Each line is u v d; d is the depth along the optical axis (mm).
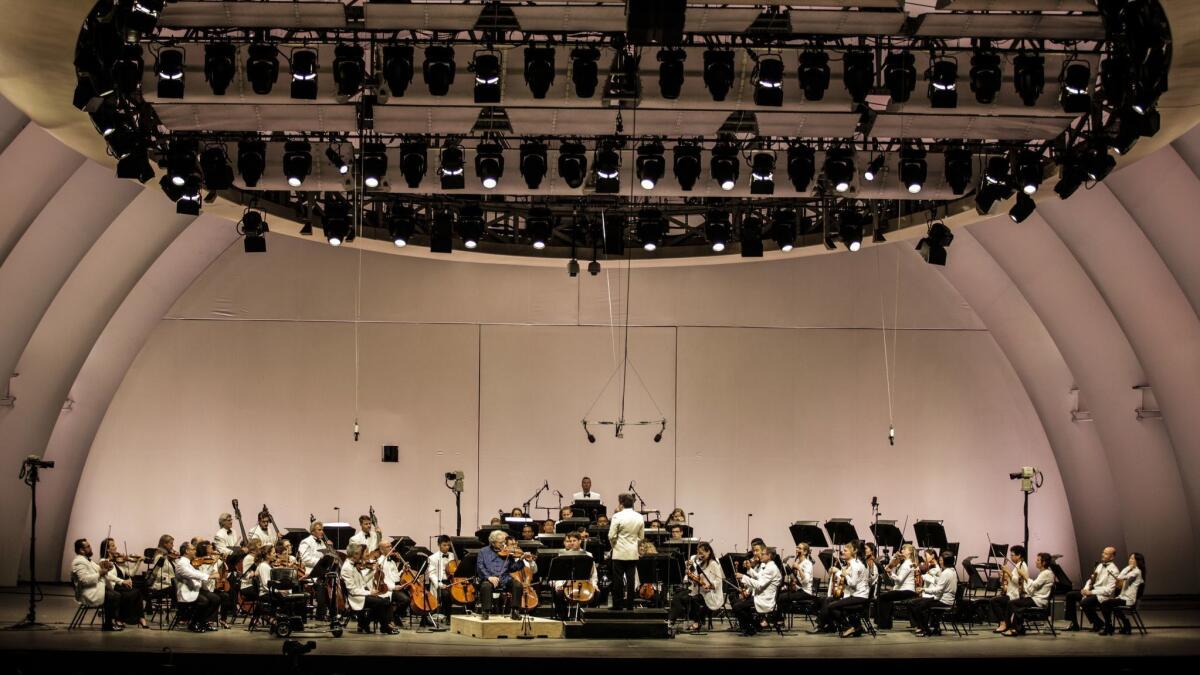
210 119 15305
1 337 19906
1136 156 15625
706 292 25250
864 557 18031
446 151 16562
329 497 24500
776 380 25109
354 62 13977
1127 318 20312
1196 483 20422
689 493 24859
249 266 24812
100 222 19875
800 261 25297
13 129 16359
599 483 24828
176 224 21859
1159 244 18406
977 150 16922
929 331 25234
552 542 19312
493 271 25125
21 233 18344
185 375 24516
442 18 13305
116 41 12508
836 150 16469
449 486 23219
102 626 17094
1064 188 15461
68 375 21797
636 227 20609
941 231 18531
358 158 16828
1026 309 23750
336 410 24672
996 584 19750
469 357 24938
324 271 24906
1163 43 12375
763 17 13227
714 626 18578
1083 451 23969
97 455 24188
